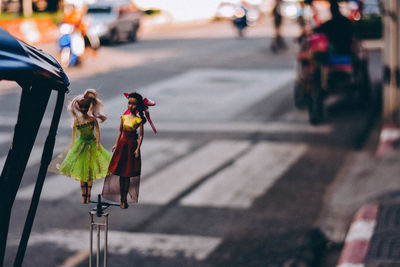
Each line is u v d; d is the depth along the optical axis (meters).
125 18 32.72
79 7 24.14
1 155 10.48
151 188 8.80
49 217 7.63
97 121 3.04
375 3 30.44
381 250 6.26
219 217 7.61
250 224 7.36
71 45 22.23
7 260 6.32
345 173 9.41
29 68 2.53
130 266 6.21
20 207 8.00
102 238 6.93
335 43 13.26
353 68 13.27
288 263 6.26
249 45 32.03
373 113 14.10
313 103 12.96
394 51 12.08
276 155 10.65
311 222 7.41
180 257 6.43
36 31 29.55
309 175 9.38
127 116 2.94
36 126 2.83
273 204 8.07
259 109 15.07
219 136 12.21
